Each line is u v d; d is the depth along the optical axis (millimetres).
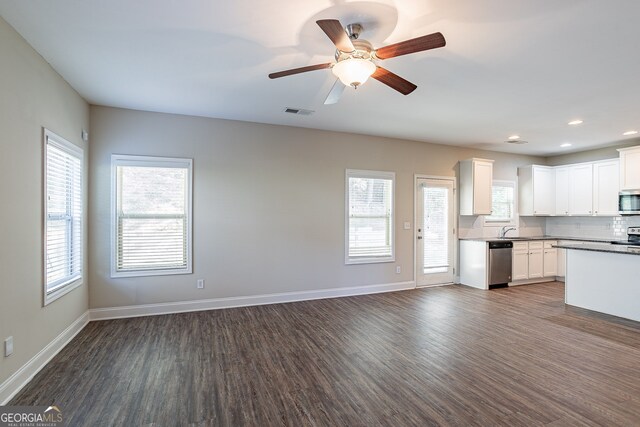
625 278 4070
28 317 2533
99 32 2373
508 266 5922
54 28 2320
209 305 4406
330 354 3039
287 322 3926
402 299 5043
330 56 2732
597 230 6379
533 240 6215
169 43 2521
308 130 4969
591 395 2359
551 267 6441
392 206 5578
